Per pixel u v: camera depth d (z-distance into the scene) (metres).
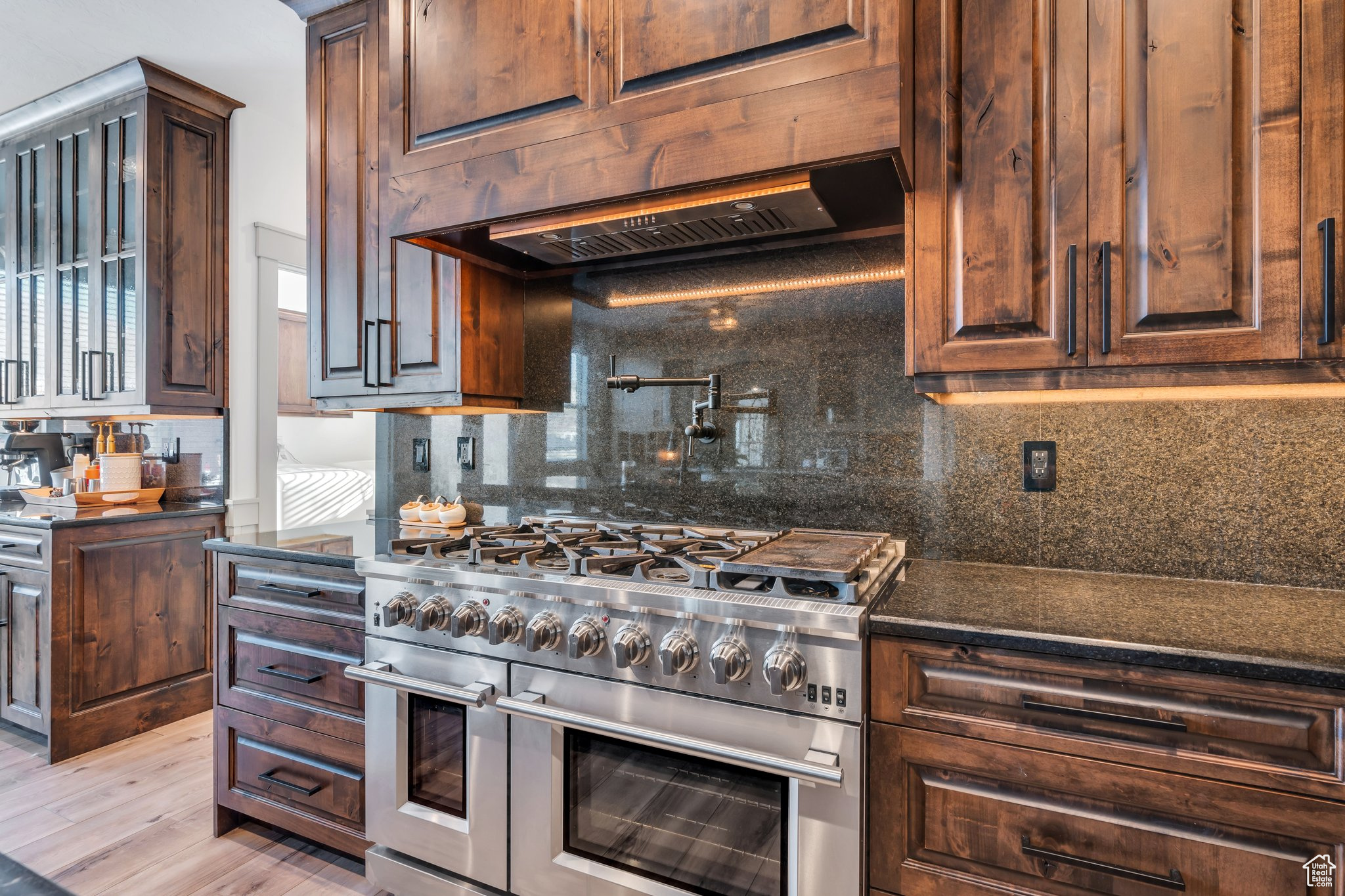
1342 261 1.07
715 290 1.94
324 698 1.78
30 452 3.24
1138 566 1.51
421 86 1.69
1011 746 1.09
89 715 2.57
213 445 3.03
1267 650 0.98
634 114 1.42
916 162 1.35
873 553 1.48
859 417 1.77
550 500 2.19
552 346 2.17
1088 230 1.23
